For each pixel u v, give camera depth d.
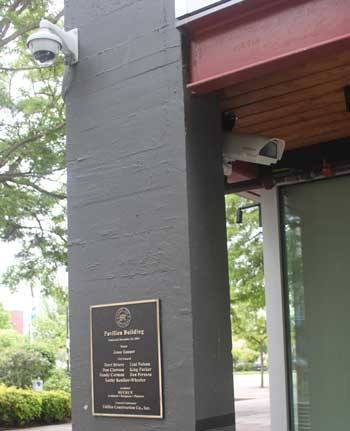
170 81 4.67
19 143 13.01
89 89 5.21
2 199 13.04
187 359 4.26
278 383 6.95
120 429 4.60
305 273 6.91
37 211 13.79
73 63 5.34
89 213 5.06
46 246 14.16
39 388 18.34
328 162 6.46
